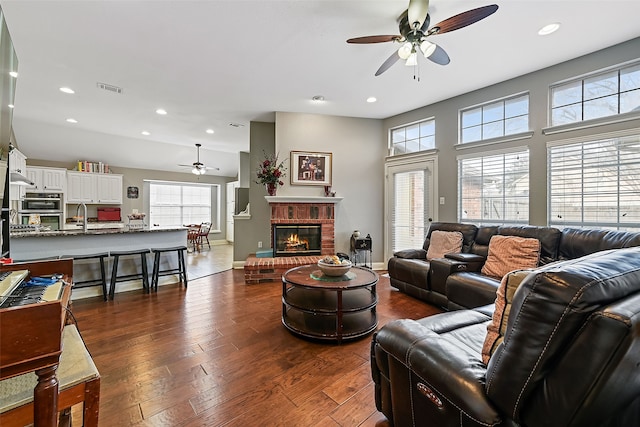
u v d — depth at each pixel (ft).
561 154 10.85
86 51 9.69
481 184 13.30
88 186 22.49
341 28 8.59
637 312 2.32
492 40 9.23
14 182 10.52
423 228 15.71
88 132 20.06
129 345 7.57
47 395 2.81
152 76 11.59
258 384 5.91
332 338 7.67
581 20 8.24
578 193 10.45
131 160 24.72
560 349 2.49
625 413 3.10
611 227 9.72
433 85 12.66
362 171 17.37
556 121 11.05
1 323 2.52
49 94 13.37
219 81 12.08
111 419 4.89
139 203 26.20
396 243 17.03
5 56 7.30
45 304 2.76
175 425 4.78
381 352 4.60
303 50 9.75
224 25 8.38
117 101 14.30
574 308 2.37
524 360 2.65
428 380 3.59
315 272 9.54
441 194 14.74
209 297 11.80
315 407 5.23
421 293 11.02
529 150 11.64
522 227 10.12
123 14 7.82
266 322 9.17
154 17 7.97
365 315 9.25
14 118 16.94
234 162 29.55
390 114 16.72
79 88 12.71
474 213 13.55
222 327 8.77
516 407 2.76
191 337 8.07
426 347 3.81
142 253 12.39
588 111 10.32
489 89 12.80
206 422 4.85
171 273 13.46
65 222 21.34
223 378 6.12
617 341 2.23
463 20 6.74
